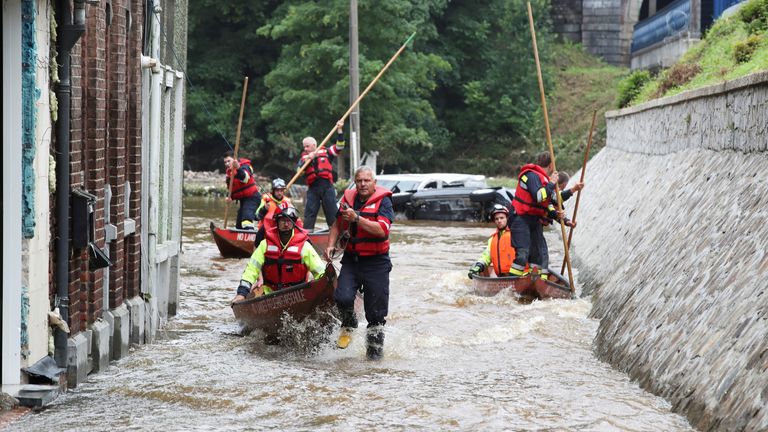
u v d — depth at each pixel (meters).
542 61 81.56
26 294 13.07
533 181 23.31
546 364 16.53
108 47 15.95
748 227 14.55
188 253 31.50
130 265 17.44
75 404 13.46
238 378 15.26
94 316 15.34
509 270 23.48
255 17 79.19
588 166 44.53
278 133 75.69
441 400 13.97
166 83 19.80
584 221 34.44
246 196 31.58
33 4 12.80
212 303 22.75
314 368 16.17
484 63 84.19
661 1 87.56
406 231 40.59
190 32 79.38
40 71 13.16
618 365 16.17
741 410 11.09
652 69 64.19
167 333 19.17
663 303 16.09
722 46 35.41
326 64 70.25
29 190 12.92
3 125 12.82
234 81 79.06
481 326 19.78
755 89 16.97
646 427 12.41
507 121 80.00
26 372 13.38
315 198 31.30
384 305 17.14
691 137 22.67
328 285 17.16
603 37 89.19
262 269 18.59
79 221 14.16
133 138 17.19
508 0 82.81
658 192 23.36
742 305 12.83
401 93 73.88
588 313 21.12
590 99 80.31
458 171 79.00
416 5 75.44
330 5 69.44
